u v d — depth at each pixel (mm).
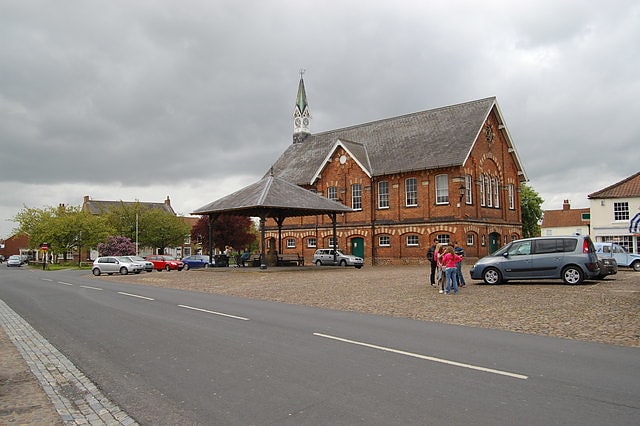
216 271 34125
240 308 14922
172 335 10539
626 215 43469
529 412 5543
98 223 64250
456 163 36844
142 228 74000
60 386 7234
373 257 41969
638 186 43875
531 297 15352
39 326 12523
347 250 43938
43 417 5977
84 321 12969
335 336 10086
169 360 8367
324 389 6520
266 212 33344
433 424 5238
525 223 64750
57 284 27344
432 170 38844
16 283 28875
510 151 43375
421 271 30578
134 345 9688
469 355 8305
